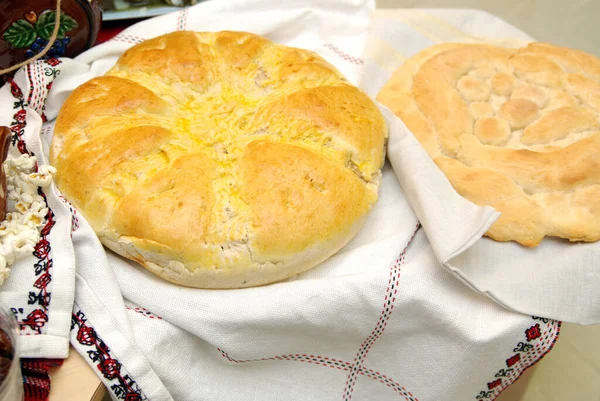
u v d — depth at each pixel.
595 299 0.57
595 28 0.97
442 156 0.65
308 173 0.57
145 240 0.54
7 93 0.64
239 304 0.54
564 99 0.68
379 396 0.61
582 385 0.80
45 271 0.52
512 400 0.66
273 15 0.75
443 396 0.60
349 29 0.77
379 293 0.56
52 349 0.51
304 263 0.56
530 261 0.59
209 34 0.70
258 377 0.59
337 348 0.59
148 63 0.65
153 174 0.57
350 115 0.62
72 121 0.60
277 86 0.66
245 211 0.55
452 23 0.80
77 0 0.65
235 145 0.60
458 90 0.70
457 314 0.56
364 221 0.59
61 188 0.58
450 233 0.56
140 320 0.54
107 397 0.69
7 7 0.60
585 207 0.60
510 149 0.64
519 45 0.77
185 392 0.56
